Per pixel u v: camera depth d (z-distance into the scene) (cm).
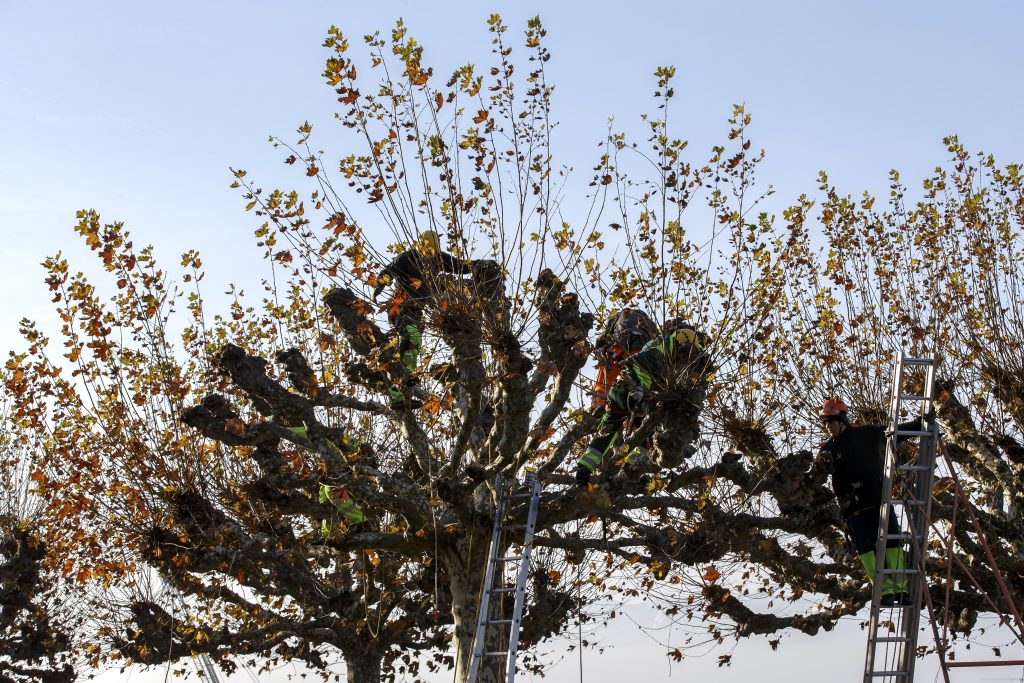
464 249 1107
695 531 1266
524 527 1219
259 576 1526
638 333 1180
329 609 1616
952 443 1548
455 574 1288
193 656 1817
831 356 1482
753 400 1303
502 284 1127
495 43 1092
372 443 1384
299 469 1271
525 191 1112
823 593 1411
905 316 1534
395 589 1652
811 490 1223
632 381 1181
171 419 1420
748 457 1259
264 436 1203
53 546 1967
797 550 1381
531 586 1574
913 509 1035
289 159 1060
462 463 1390
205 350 1614
